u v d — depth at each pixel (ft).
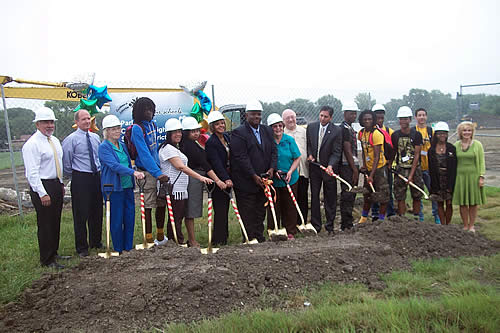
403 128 24.11
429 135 24.81
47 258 18.02
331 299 13.89
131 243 20.26
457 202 21.91
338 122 37.96
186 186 20.22
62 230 24.57
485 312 11.91
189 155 20.22
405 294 14.37
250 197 20.62
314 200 23.07
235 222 26.03
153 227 25.18
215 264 15.87
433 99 60.75
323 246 17.83
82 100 23.22
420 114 24.72
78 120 19.84
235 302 14.08
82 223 19.85
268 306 13.74
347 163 23.18
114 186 19.27
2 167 67.67
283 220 22.82
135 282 14.62
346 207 23.12
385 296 14.07
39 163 17.79
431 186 22.77
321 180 23.17
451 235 19.47
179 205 20.26
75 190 19.69
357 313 12.21
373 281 15.47
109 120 19.10
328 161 22.74
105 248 21.02
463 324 11.47
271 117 21.62
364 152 24.27
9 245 22.03
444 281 15.34
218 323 12.31
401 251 18.15
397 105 44.32
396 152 24.35
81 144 19.71
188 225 20.68
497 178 41.11
